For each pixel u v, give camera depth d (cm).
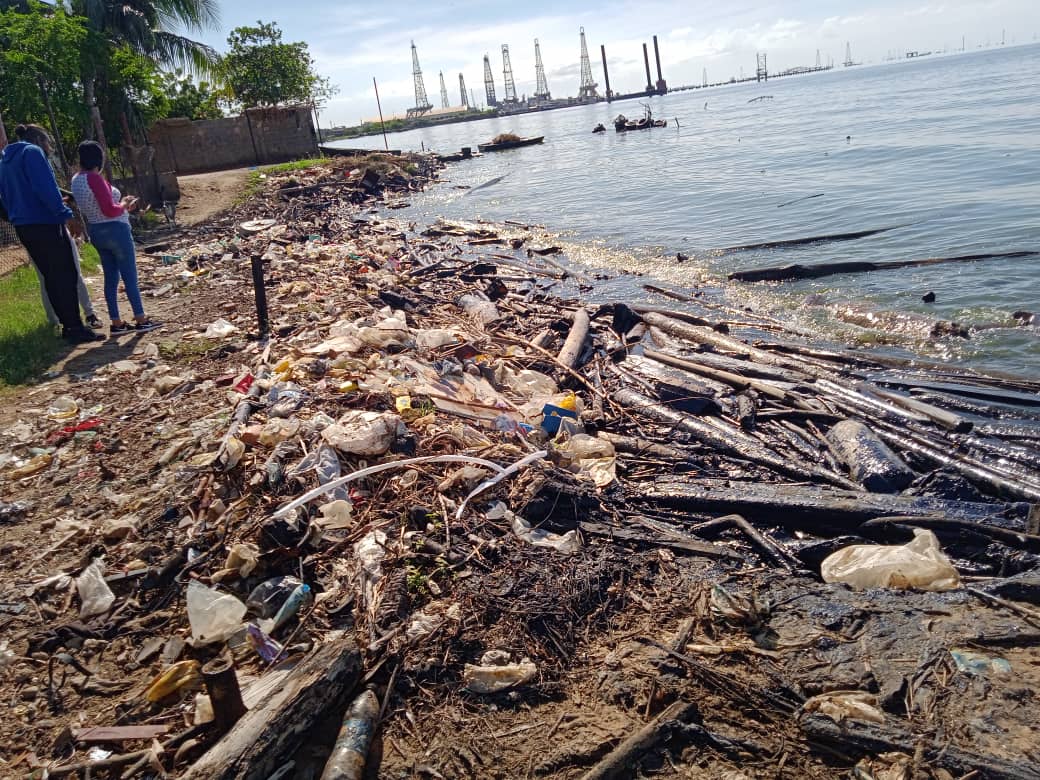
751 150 3166
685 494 545
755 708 330
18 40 1551
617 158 3625
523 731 319
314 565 420
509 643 369
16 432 603
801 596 417
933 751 296
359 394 641
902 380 754
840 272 1176
